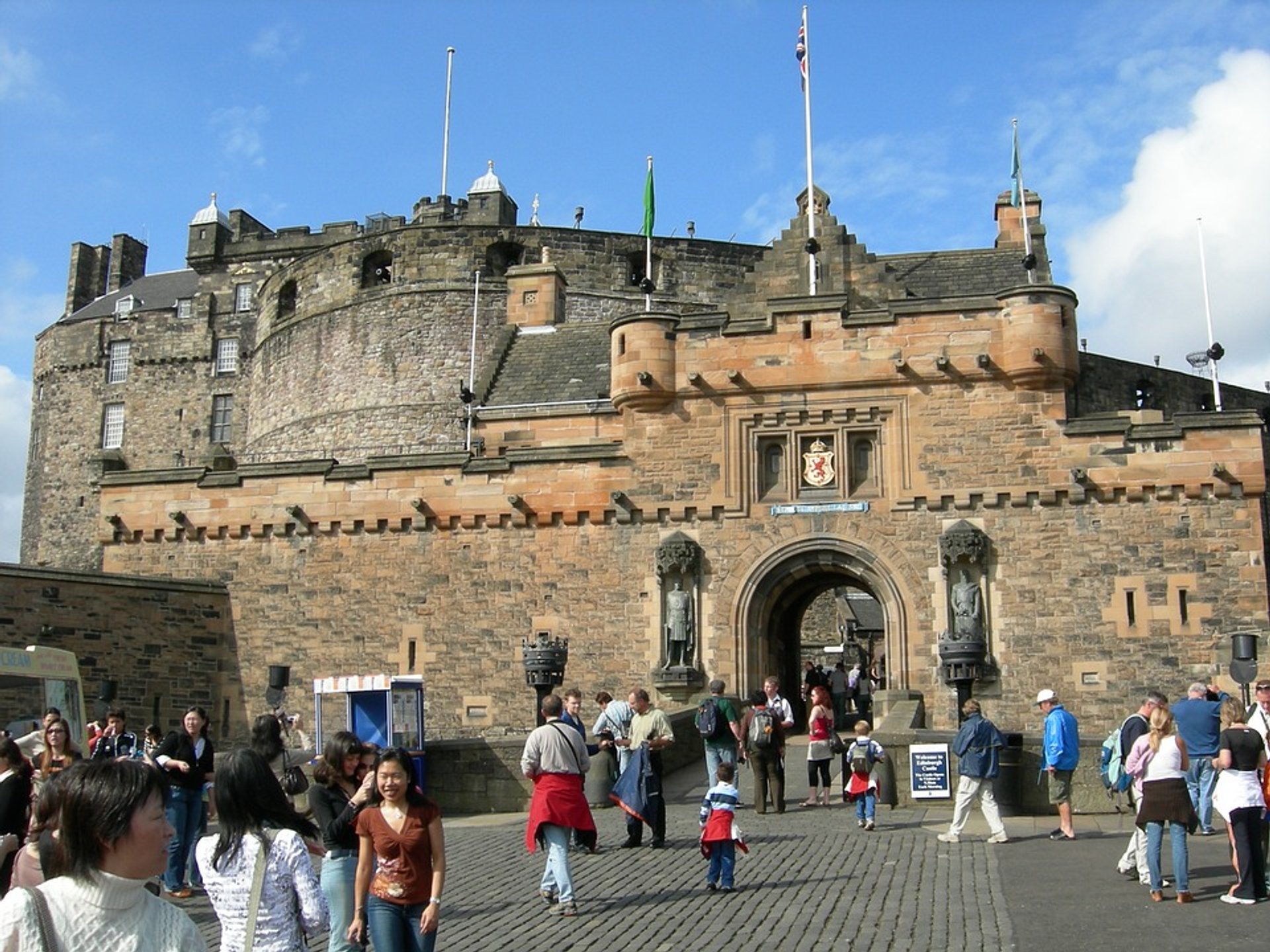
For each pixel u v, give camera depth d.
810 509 31.12
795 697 34.78
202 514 34.91
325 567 33.91
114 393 73.25
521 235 54.94
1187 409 53.97
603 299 53.69
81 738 24.69
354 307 54.84
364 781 10.95
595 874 16.56
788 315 31.84
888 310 31.33
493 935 13.23
